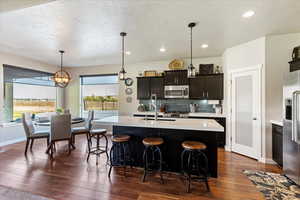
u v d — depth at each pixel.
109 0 1.94
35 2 1.64
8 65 4.30
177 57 4.75
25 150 3.43
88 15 2.31
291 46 2.92
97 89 5.98
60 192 2.04
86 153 3.52
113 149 2.81
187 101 4.96
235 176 2.49
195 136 2.51
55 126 3.29
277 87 2.99
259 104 3.16
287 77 2.38
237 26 2.66
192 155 2.38
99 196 1.97
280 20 2.45
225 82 4.11
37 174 2.52
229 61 3.84
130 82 5.52
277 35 2.99
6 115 4.35
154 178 2.42
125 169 2.58
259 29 2.78
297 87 2.13
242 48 3.52
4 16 2.32
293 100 2.07
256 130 3.21
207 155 2.46
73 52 4.18
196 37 3.16
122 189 2.12
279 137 2.76
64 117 3.40
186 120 3.01
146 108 5.30
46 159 3.15
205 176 2.17
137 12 2.23
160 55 4.53
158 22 2.53
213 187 2.18
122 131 2.86
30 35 3.04
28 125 3.44
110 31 2.88
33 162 2.99
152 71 5.06
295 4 2.03
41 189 2.11
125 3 2.02
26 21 2.48
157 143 2.31
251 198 1.94
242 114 3.52
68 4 2.02
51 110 5.61
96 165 2.88
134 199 1.92
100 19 2.43
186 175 2.42
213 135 2.45
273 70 3.01
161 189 2.13
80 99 6.07
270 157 3.03
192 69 2.65
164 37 3.17
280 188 2.15
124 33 2.97
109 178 2.41
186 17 2.38
